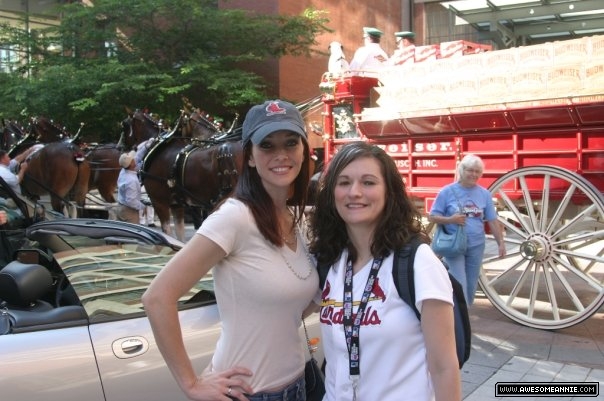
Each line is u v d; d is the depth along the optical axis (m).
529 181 6.37
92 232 3.78
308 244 2.32
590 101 5.66
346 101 8.48
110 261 3.57
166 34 17.67
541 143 6.28
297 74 19.77
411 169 7.38
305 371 2.44
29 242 4.26
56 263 3.80
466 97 6.72
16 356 2.50
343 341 2.04
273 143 2.21
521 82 6.32
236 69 17.75
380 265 2.04
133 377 2.72
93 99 16.39
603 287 5.89
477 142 6.78
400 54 8.92
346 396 2.02
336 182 2.14
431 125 6.96
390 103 7.39
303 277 2.21
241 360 2.17
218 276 2.18
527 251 6.28
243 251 2.14
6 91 17.38
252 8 19.30
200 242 2.07
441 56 8.41
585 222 6.09
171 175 8.89
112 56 17.52
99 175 12.98
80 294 3.12
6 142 15.73
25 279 2.83
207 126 9.62
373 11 23.33
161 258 3.63
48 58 18.34
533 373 5.09
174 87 16.22
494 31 15.61
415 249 1.99
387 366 1.98
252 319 2.17
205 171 8.45
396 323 1.96
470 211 6.12
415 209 2.13
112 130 18.16
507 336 6.11
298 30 18.12
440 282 1.93
